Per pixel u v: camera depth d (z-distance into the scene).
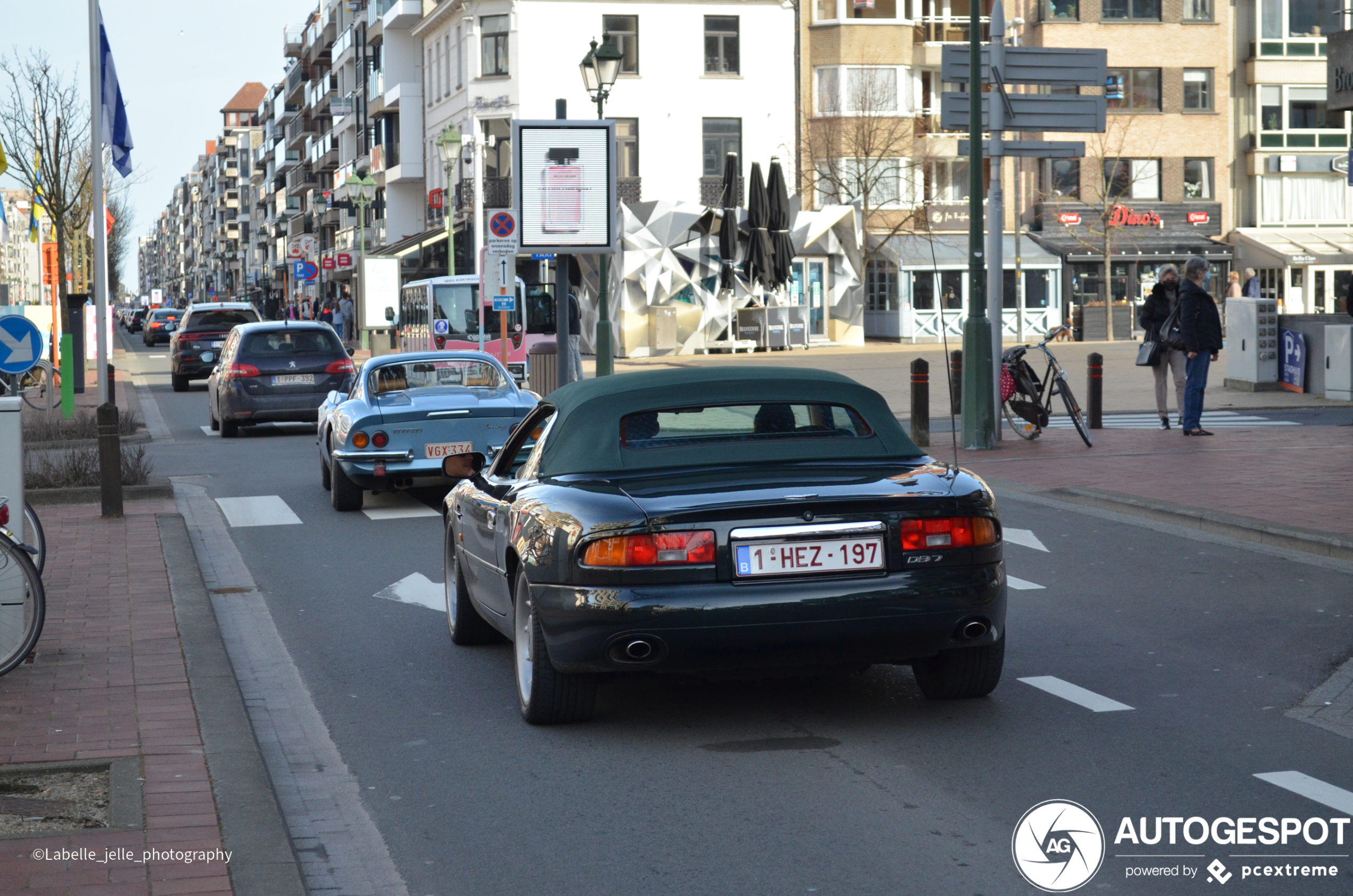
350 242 87.81
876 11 55.69
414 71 75.19
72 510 14.58
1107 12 58.16
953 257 55.59
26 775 5.88
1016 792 5.62
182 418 28.50
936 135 56.44
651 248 46.97
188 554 11.70
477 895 4.72
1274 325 26.12
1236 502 12.80
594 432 6.78
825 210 51.31
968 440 18.08
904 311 55.31
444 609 9.78
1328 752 6.09
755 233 45.31
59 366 36.66
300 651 8.61
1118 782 5.72
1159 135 58.44
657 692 7.35
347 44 90.25
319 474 18.48
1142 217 57.97
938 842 5.08
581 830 5.32
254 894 4.57
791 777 5.87
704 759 6.16
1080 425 17.91
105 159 53.44
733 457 6.70
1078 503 13.79
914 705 6.99
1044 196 57.34
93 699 7.03
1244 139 59.19
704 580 6.07
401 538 13.00
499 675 7.88
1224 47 58.84
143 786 5.65
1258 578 10.04
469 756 6.34
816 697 7.18
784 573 6.10
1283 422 20.83
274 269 131.25
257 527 13.84
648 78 55.84
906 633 6.19
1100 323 54.91
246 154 176.00
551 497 6.49
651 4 55.78
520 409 14.63
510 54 56.06
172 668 7.70
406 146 70.81
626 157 55.97
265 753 6.48
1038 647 8.23
